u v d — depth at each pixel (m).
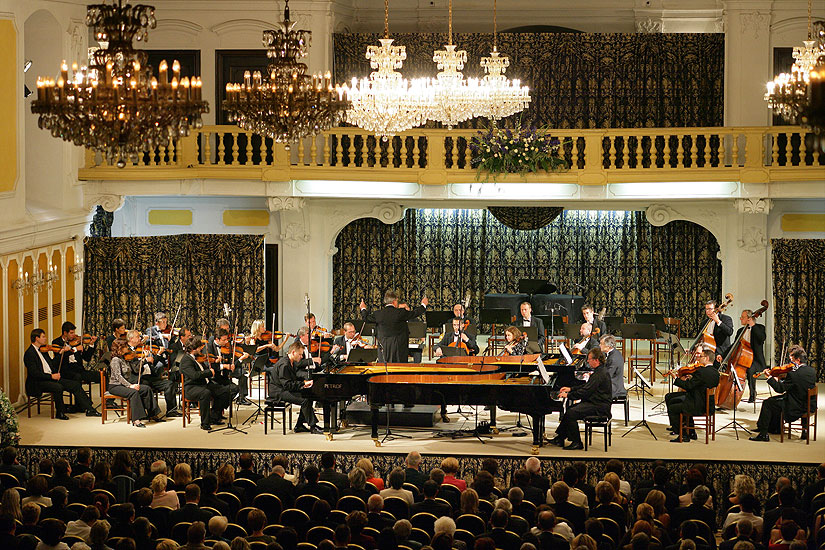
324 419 14.84
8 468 11.80
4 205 16.25
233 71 20.88
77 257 18.97
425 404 14.02
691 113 20.66
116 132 9.33
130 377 15.69
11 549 8.59
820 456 13.75
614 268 21.92
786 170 18.39
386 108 13.62
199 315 20.23
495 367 14.79
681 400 14.73
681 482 13.62
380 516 9.84
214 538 8.91
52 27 17.92
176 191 19.11
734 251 19.88
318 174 18.97
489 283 22.20
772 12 20.00
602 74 20.78
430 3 22.14
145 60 9.54
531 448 14.15
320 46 20.42
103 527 8.62
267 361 16.45
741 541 8.27
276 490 11.00
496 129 18.70
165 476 10.66
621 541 9.30
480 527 9.73
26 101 17.97
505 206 21.27
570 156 20.34
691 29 21.89
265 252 20.66
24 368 17.00
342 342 16.58
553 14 22.11
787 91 11.98
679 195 18.83
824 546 8.78
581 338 17.31
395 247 21.95
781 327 19.28
